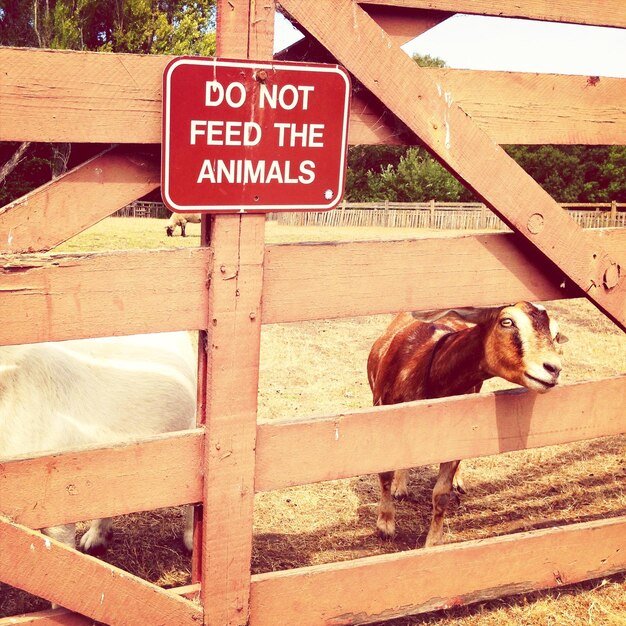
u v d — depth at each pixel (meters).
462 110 2.64
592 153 45.38
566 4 2.83
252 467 2.57
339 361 8.14
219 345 2.43
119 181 2.26
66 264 2.20
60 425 2.92
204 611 2.62
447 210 30.16
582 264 2.99
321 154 2.46
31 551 2.30
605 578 3.72
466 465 5.50
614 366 8.11
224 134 2.29
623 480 5.29
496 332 3.45
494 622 3.39
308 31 2.36
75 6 29.20
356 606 2.91
